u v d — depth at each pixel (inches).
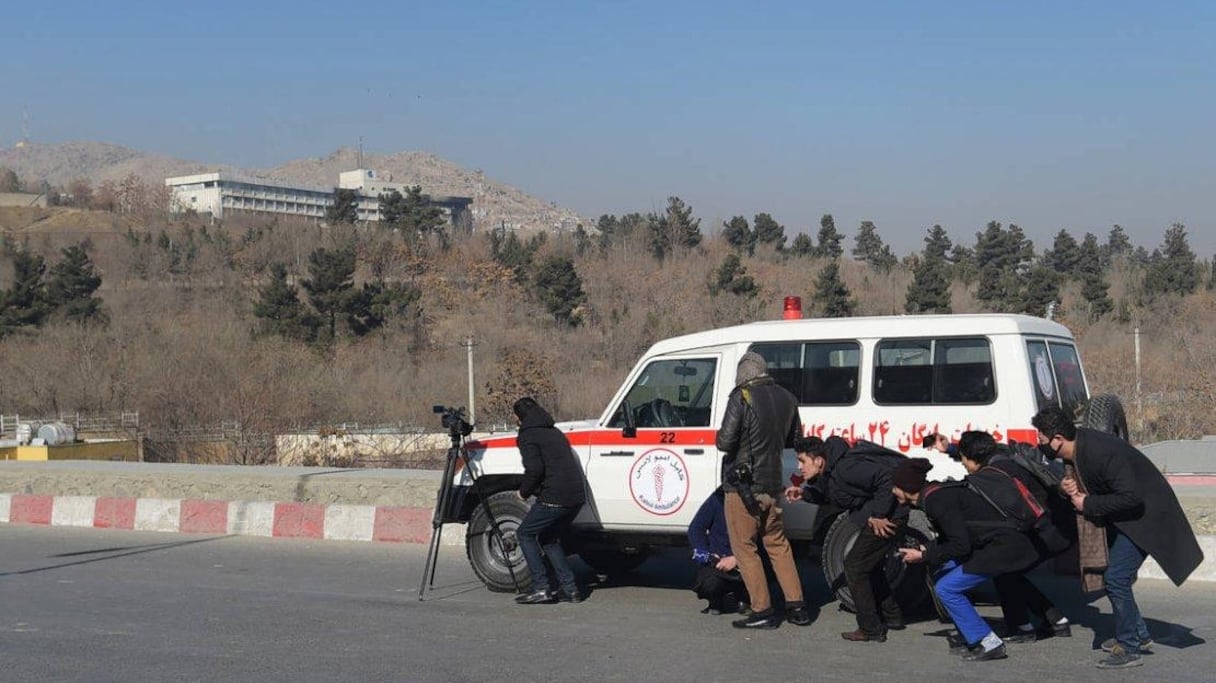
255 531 526.0
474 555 396.8
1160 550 278.7
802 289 3459.6
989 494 297.0
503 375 2114.9
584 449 389.1
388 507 506.6
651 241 4092.0
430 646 323.9
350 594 396.8
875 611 323.9
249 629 345.7
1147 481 280.5
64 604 382.9
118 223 5772.6
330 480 521.3
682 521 372.5
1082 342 2262.6
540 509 370.3
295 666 303.9
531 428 370.0
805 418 366.6
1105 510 278.4
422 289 3240.7
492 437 404.8
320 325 2591.0
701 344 381.4
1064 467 311.9
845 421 362.0
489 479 401.4
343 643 327.9
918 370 357.4
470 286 3412.9
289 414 1526.8
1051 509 303.0
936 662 302.0
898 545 338.3
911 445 353.7
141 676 296.0
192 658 313.0
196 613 367.9
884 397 359.6
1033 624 335.0
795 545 374.9
